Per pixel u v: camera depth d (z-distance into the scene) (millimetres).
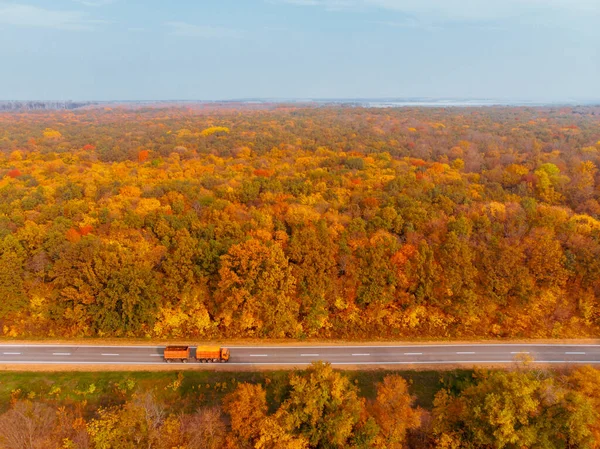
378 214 85562
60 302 71812
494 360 70625
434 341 75062
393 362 69875
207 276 74375
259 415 49656
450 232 78750
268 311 69625
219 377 65312
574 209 97250
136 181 114875
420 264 73750
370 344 73875
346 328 75562
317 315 72750
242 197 100500
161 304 72500
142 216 86938
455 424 51438
